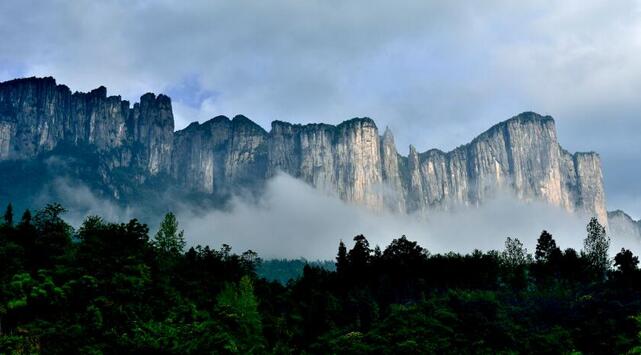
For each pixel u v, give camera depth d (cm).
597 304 12350
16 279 9350
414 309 12388
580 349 10856
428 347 10538
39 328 8588
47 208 11956
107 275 10112
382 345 10794
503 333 11212
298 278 16838
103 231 11431
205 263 14100
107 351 8388
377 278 16188
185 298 11012
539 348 10812
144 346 8344
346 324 12938
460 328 11550
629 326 11019
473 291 14000
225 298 10912
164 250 13450
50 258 10650
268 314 12138
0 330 8538
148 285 10575
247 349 9794
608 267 16525
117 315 9281
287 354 10644
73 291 9544
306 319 12719
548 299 13300
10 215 12838
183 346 8519
